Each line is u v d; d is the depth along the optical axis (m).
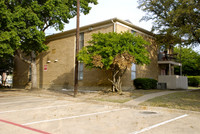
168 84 21.11
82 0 18.94
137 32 19.55
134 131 5.24
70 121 6.40
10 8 16.83
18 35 16.31
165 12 19.64
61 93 16.48
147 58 13.71
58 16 17.66
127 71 17.86
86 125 5.87
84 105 10.48
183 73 38.03
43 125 5.81
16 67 28.53
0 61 26.36
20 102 11.58
